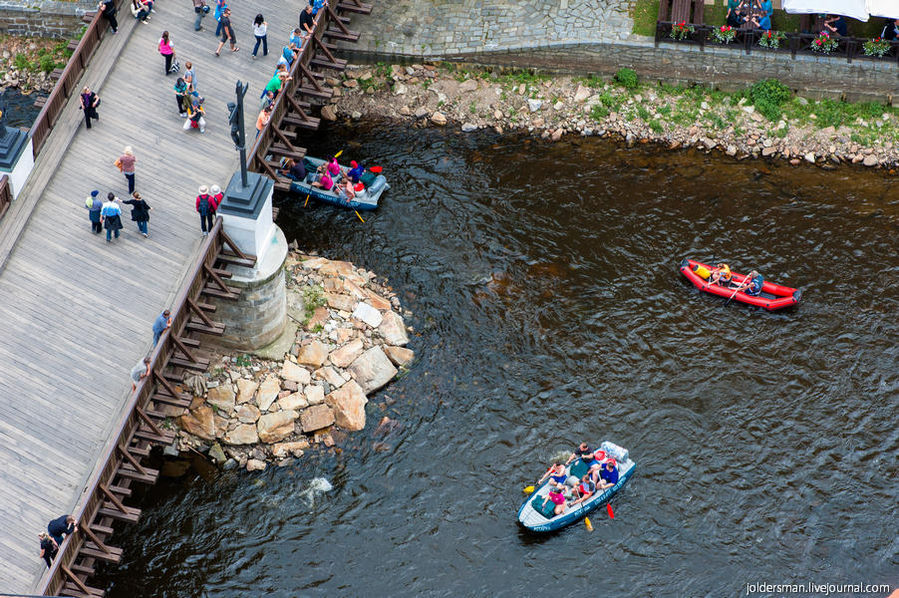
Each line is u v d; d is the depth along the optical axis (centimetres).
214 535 3472
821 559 3472
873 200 4684
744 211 4622
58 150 3750
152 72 4100
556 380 3953
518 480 3653
